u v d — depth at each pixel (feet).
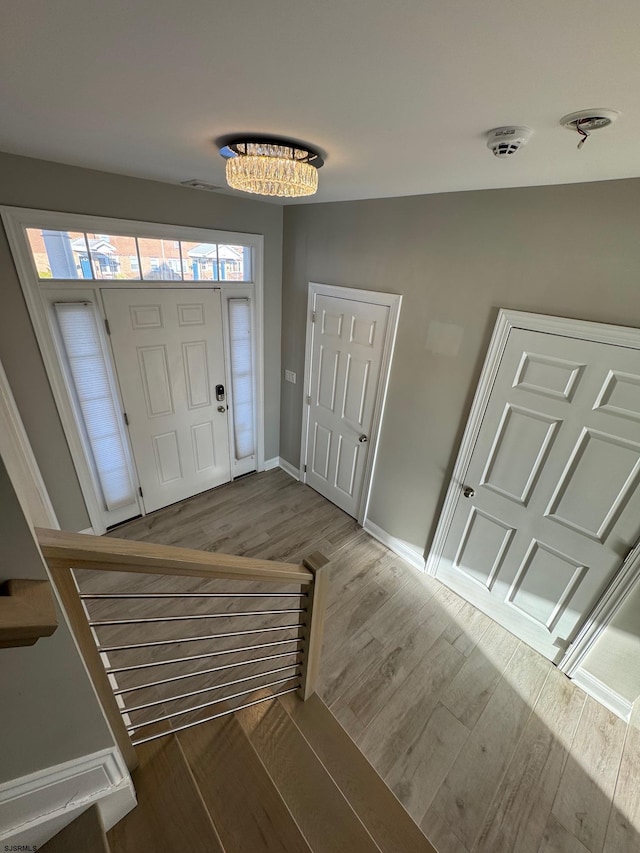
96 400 8.60
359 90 2.97
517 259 6.18
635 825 5.19
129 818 3.47
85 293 7.74
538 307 6.14
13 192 6.35
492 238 6.38
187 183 7.84
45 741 2.74
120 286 8.18
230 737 4.38
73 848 2.92
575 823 5.17
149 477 10.25
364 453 10.03
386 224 7.89
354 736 5.99
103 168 6.86
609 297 5.41
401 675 6.93
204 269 9.52
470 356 7.18
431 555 8.98
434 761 5.75
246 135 4.36
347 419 10.26
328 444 11.20
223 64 2.68
